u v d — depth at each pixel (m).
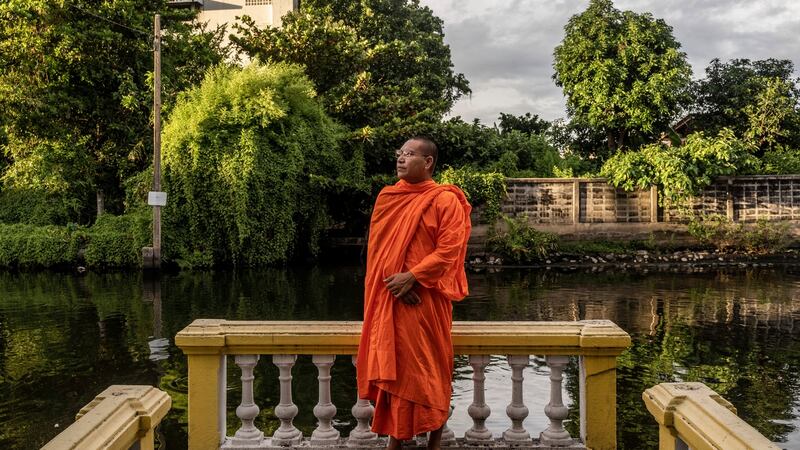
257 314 12.27
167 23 24.11
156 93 18.30
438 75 32.28
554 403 3.46
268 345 3.35
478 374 3.45
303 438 3.49
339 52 24.34
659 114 25.69
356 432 3.45
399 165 3.11
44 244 19.59
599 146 29.41
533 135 28.56
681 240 22.75
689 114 29.75
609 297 14.57
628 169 22.11
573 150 29.38
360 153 21.67
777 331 10.94
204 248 19.55
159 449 5.91
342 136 21.44
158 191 18.30
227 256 20.14
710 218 22.30
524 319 12.02
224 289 15.40
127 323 11.45
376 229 3.12
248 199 19.05
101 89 23.62
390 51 26.22
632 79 25.89
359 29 29.36
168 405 2.46
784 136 27.28
